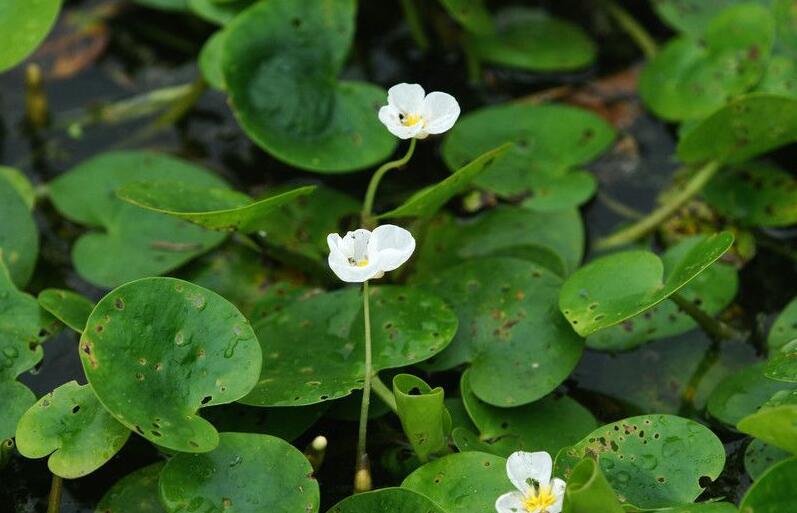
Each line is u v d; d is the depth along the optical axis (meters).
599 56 1.05
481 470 0.85
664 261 0.93
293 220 0.97
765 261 0.96
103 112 1.03
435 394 0.84
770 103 0.93
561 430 0.89
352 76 1.04
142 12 1.07
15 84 1.04
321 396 0.86
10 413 0.87
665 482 0.85
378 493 0.84
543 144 0.99
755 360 0.92
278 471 0.85
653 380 0.92
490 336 0.90
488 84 1.04
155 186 0.90
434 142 1.01
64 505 0.88
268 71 0.96
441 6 1.06
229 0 1.00
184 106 1.03
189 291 0.86
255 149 1.01
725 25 1.00
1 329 0.89
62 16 1.07
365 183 1.00
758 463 0.87
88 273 0.94
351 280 0.84
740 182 0.98
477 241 0.96
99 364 0.84
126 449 0.89
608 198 0.99
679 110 1.00
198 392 0.85
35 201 0.99
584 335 0.87
